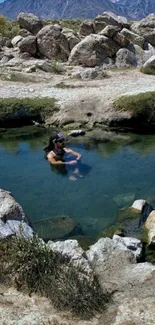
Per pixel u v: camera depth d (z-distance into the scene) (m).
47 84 19.12
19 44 24.78
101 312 4.52
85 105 15.19
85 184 9.87
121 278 5.15
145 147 12.55
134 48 24.64
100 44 23.58
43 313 4.46
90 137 13.52
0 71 21.28
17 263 5.12
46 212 8.50
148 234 7.01
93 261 5.45
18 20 27.39
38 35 24.80
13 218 6.46
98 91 17.00
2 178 10.30
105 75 20.84
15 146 12.89
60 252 5.34
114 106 14.58
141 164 11.11
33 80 19.84
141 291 4.88
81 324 4.32
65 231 7.48
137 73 21.88
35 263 5.02
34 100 15.61
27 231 5.94
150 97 14.44
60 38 24.75
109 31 23.86
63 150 11.39
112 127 14.27
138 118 14.08
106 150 12.30
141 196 9.17
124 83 18.98
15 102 15.18
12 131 14.41
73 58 23.64
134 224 7.55
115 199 9.05
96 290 4.75
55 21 33.47
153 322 4.36
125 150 12.30
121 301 4.70
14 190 9.59
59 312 4.48
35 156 11.86
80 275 4.94
